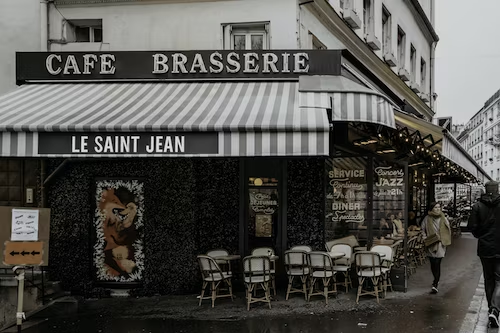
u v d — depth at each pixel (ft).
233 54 28.12
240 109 22.09
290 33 29.04
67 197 28.78
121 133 20.36
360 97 22.39
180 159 27.94
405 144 33.94
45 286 27.37
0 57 30.76
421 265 37.68
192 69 28.14
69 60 28.68
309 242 28.94
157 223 27.86
